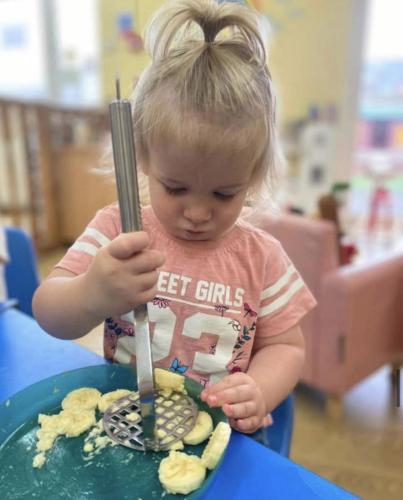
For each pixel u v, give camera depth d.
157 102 0.55
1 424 0.46
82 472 0.42
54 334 0.55
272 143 0.61
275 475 0.41
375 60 3.21
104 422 0.47
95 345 0.70
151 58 0.60
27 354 0.64
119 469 0.42
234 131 0.52
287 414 0.73
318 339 1.47
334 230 1.41
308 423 1.46
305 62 3.10
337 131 3.18
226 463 0.43
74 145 3.20
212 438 0.43
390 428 1.43
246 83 0.54
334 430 1.42
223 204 0.57
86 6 3.40
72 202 3.17
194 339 0.66
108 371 0.54
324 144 3.15
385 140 3.38
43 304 0.54
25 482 0.41
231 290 0.67
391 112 3.32
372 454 1.31
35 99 3.14
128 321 0.66
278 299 0.69
